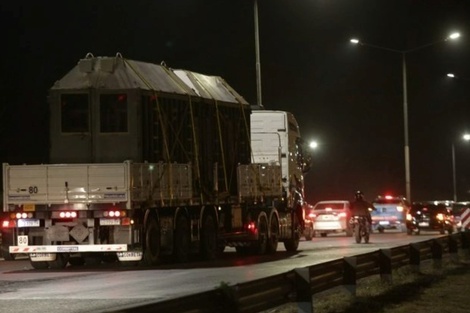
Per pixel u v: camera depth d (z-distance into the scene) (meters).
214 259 69.69
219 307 28.16
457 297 44.25
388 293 44.12
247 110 79.00
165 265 64.06
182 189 66.12
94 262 68.50
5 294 46.12
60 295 45.44
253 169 77.19
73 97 64.50
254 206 76.56
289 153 84.75
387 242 98.25
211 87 75.19
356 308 39.06
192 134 69.00
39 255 62.00
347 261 40.47
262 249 76.00
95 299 43.47
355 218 95.69
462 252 66.56
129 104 63.72
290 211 83.31
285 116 84.75
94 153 64.19
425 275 52.50
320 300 41.41
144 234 61.47
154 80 66.56
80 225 60.72
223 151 73.56
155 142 64.75
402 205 129.12
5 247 65.81
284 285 32.94
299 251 81.38
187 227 66.75
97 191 60.19
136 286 49.44
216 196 70.94
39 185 61.00
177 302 25.78
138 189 60.66
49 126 64.88
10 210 61.41
